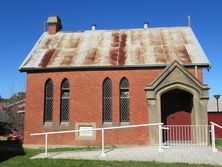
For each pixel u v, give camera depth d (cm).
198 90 1909
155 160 1448
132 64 2094
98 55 2242
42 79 2188
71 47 2391
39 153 1761
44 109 2166
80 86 2142
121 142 2052
